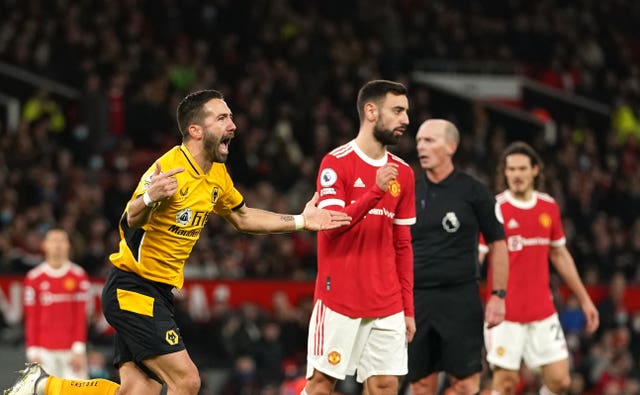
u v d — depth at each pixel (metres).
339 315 26.27
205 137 24.52
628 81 107.19
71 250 58.16
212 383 54.22
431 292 30.55
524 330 33.16
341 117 83.50
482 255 33.00
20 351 50.59
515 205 33.28
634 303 66.88
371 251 26.30
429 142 30.47
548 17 107.88
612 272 72.94
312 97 83.69
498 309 30.44
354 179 26.30
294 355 57.25
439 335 30.56
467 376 30.69
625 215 84.88
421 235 30.59
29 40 78.81
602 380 58.16
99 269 58.56
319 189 26.56
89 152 61.78
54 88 77.19
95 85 74.38
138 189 24.19
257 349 55.53
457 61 99.56
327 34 90.44
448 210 30.38
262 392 52.81
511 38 105.06
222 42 86.31
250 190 70.44
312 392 26.66
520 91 101.56
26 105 76.56
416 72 97.44
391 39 95.94
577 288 34.19
